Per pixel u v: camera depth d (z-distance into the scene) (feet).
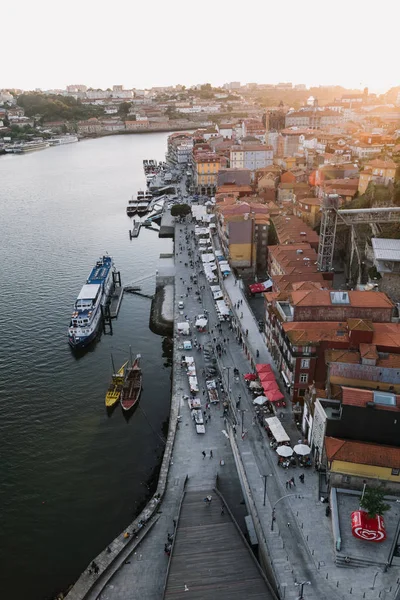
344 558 196.75
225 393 320.09
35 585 223.51
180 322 420.77
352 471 222.69
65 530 252.42
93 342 436.35
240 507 239.30
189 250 612.70
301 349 282.56
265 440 273.13
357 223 415.44
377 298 304.09
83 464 296.51
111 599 199.52
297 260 435.12
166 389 368.68
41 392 364.17
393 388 255.09
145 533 226.79
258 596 179.11
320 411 241.35
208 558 196.95
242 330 379.76
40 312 488.85
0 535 249.55
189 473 260.01
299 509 225.15
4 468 292.40
